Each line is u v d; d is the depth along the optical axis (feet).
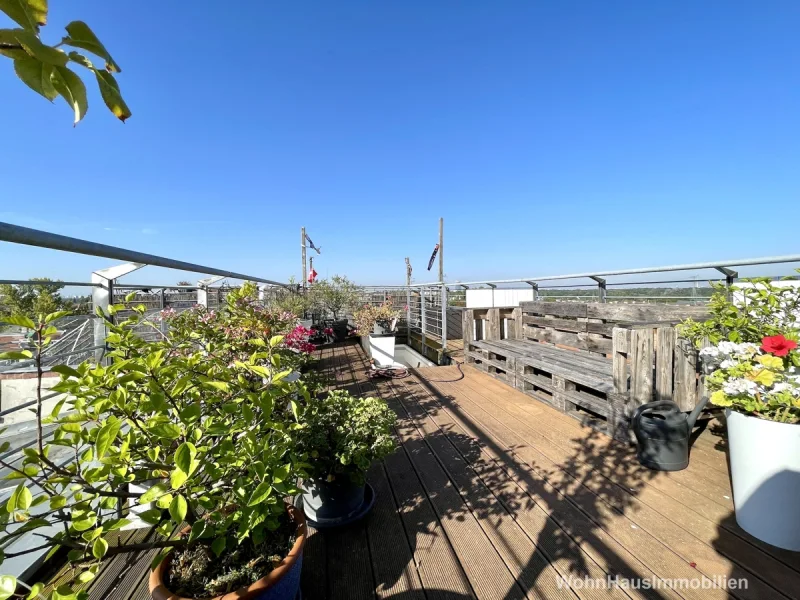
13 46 1.38
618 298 13.16
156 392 3.02
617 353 8.37
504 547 5.22
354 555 5.15
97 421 3.03
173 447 3.56
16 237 2.32
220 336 6.74
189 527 4.22
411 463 7.70
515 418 10.03
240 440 3.63
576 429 9.18
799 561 4.77
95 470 2.83
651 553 5.01
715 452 7.62
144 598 4.39
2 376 6.68
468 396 12.05
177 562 3.60
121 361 3.18
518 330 15.66
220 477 3.20
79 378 3.01
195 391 3.62
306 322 19.84
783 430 4.79
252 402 3.62
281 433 3.99
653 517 5.74
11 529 4.47
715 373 5.50
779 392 4.89
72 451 5.45
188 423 3.08
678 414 7.26
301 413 5.31
